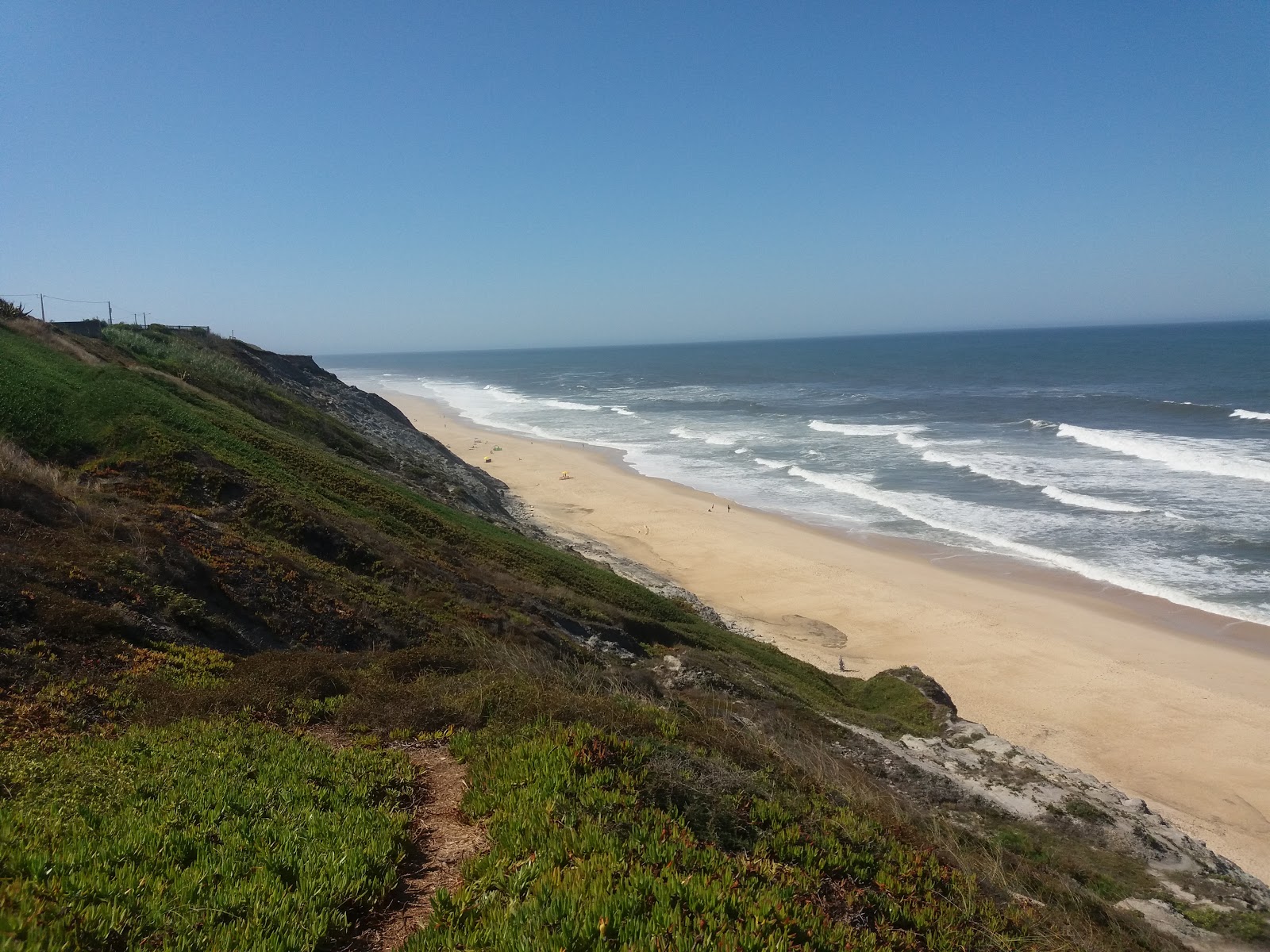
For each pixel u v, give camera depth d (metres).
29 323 29.97
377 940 4.89
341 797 6.64
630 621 21.83
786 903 5.14
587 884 4.90
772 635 28.66
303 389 52.94
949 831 9.66
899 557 36.34
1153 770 19.45
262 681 9.61
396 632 14.69
